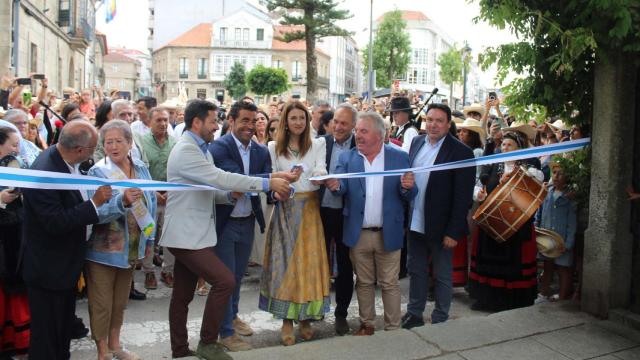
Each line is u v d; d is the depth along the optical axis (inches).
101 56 2385.6
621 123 177.0
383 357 158.4
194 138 161.9
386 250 181.6
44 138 283.6
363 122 182.2
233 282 160.1
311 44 1290.6
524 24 176.7
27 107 305.4
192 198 160.6
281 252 180.9
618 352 162.4
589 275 185.8
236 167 181.0
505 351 162.6
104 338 162.6
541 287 245.6
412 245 199.2
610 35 160.6
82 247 148.0
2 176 128.1
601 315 182.9
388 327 187.6
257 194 186.4
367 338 170.1
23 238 145.1
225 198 174.4
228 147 182.1
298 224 180.9
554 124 311.9
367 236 183.5
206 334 158.7
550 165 222.1
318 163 186.7
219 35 2832.2
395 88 502.6
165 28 3078.2
